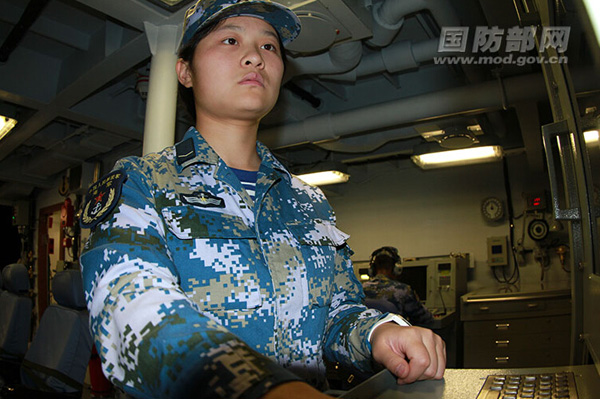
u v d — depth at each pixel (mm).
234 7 967
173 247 786
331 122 4035
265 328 812
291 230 962
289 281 877
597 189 1305
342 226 6359
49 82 3869
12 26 3500
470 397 669
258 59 952
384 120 3850
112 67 3303
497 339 4129
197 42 1014
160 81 2725
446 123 4184
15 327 3395
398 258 4449
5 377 3023
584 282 1682
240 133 1004
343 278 1094
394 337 775
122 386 513
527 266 5109
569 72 1437
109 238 677
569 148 1660
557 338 3938
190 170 904
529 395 671
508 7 2646
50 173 6664
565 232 4938
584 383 717
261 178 976
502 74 3486
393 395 688
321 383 892
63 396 2391
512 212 5254
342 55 3129
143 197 781
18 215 8031
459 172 5672
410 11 2807
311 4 2475
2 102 4207
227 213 867
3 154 5488
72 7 3135
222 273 798
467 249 5477
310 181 5684
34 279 7926
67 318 2629
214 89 954
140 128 4688
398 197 6031
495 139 4445
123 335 521
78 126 5062
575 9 1095
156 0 2475
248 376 397
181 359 444
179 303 546
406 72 4367
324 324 945
